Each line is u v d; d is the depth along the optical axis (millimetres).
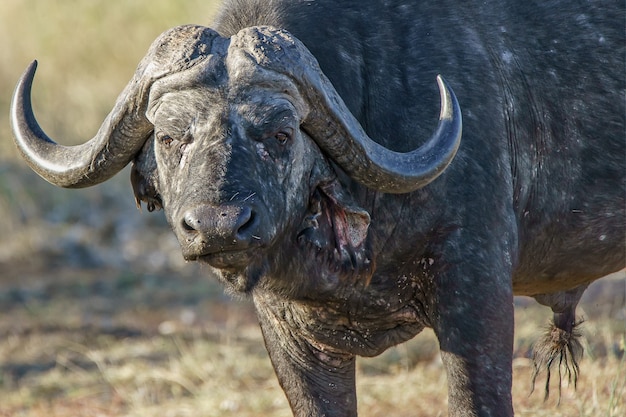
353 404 19500
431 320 17750
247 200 15062
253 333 31781
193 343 31438
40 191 44062
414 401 24984
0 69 51438
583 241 19500
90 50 51938
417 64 17703
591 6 19500
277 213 15805
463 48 18016
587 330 26875
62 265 40156
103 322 34219
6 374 30250
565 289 20375
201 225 14750
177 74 15789
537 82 18844
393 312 18125
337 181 17000
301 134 16297
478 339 17281
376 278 17734
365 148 16375
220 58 15820
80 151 17266
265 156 15695
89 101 48750
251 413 25703
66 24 52875
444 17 18188
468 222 17406
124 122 16656
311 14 17562
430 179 16188
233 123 15594
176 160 15883
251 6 17719
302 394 19344
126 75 50906
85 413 26906
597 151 19219
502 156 17891
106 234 42312
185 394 27672
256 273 16469
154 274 38938
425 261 17594
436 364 27109
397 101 17516
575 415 22250
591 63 19234
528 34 18953
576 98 19094
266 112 15656
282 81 15773
